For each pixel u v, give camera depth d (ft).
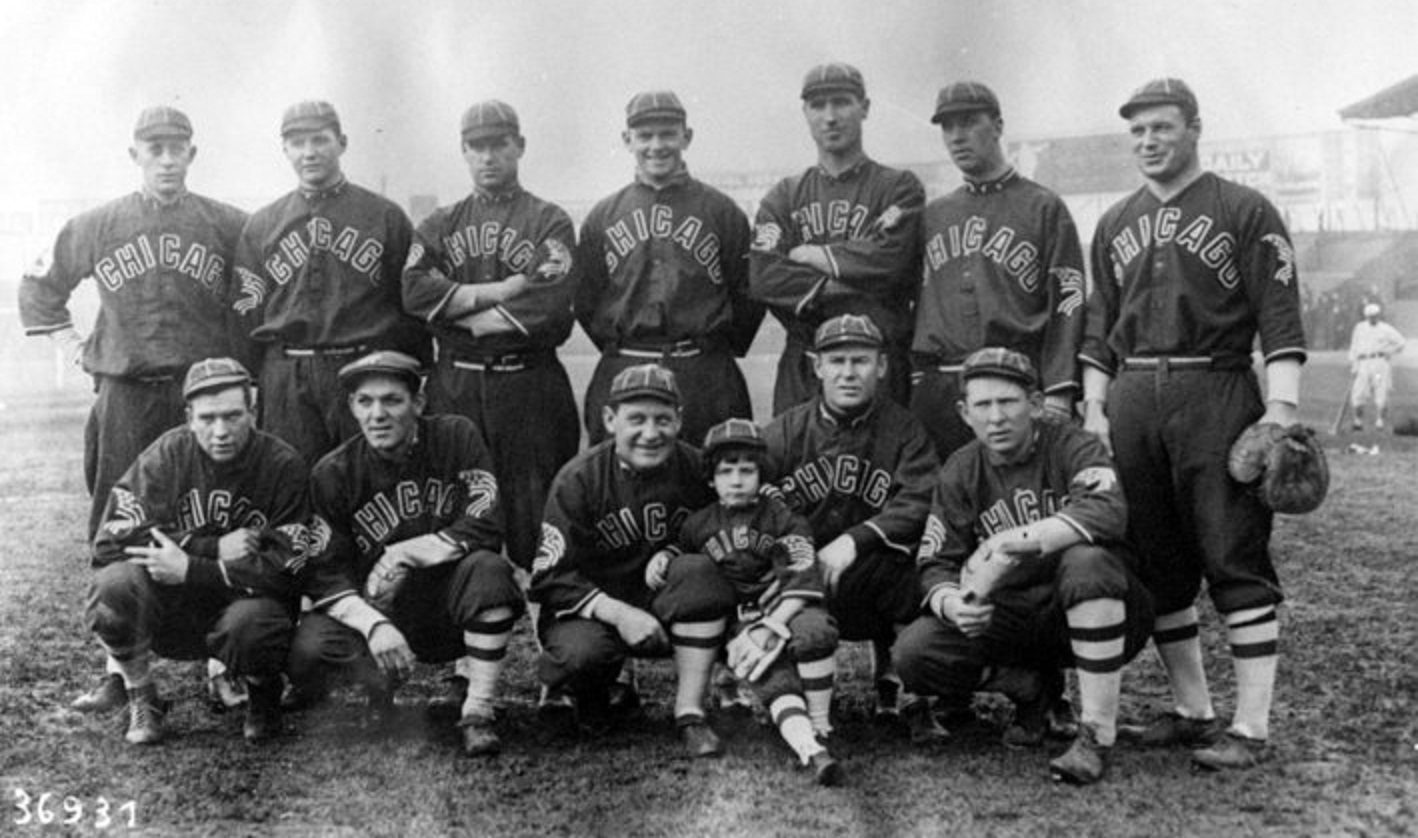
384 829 10.30
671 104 14.87
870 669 15.67
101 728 13.05
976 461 12.60
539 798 10.98
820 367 13.28
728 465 12.44
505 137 14.87
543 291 14.61
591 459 13.09
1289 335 12.18
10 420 42.45
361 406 12.69
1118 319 13.08
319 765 11.91
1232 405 12.23
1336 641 16.26
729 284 15.38
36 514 26.73
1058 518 11.70
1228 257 12.28
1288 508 11.59
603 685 12.65
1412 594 18.93
